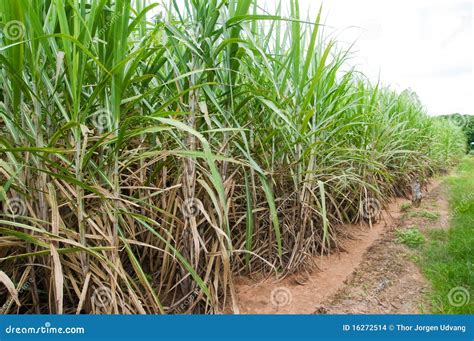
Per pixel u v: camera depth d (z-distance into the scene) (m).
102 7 1.07
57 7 0.97
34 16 0.94
